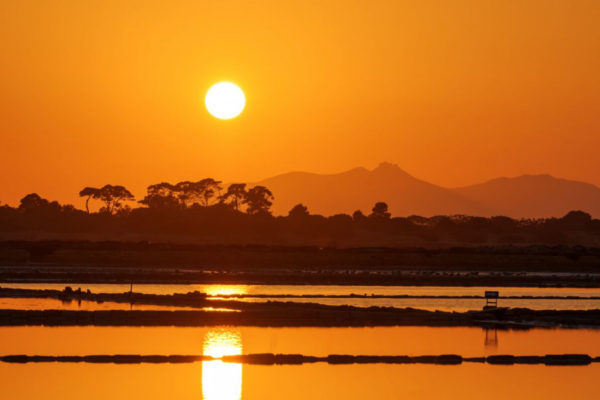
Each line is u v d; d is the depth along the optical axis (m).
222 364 191.88
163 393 165.38
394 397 166.75
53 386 168.62
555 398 167.50
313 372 186.00
